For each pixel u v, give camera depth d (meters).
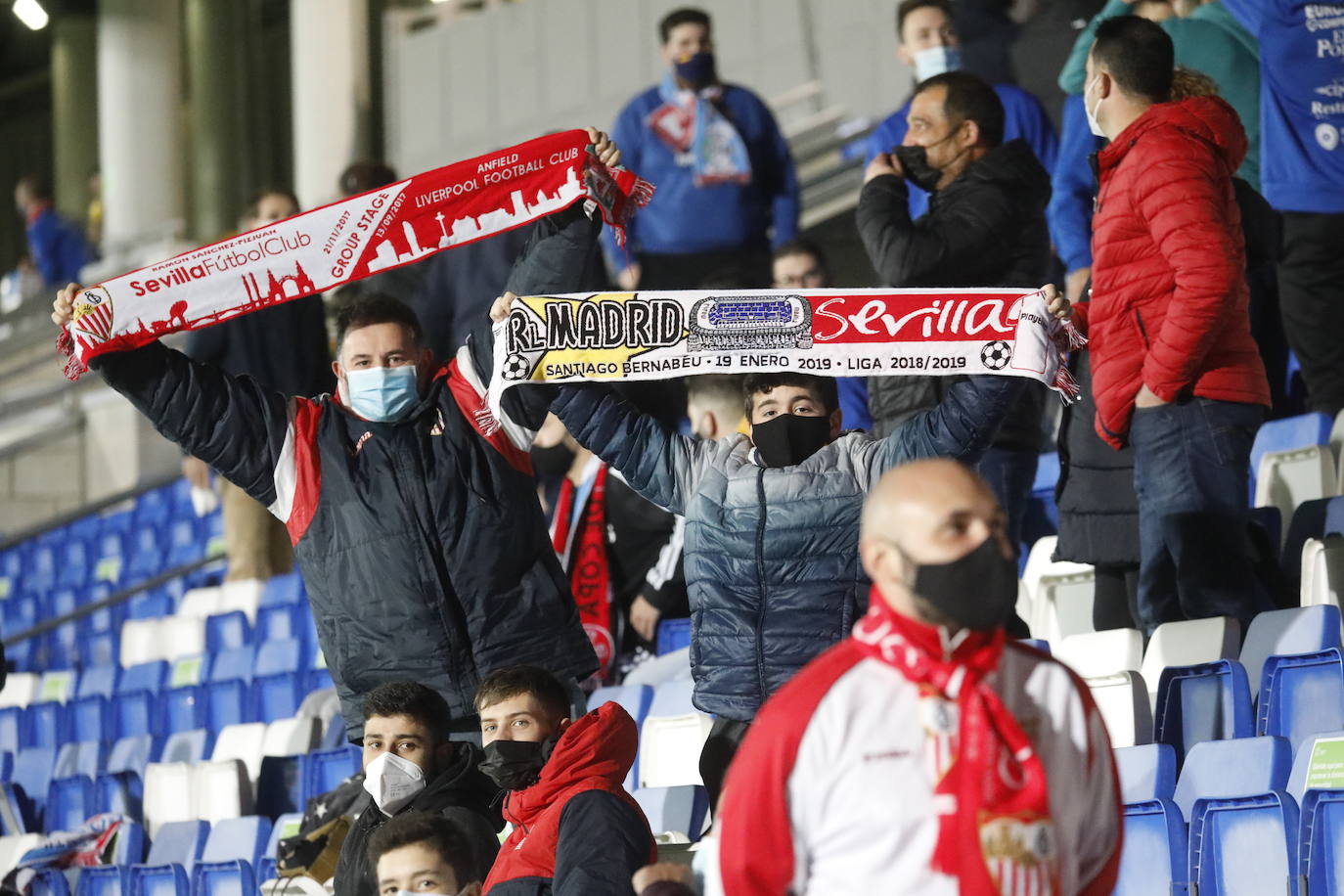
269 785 24.89
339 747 24.12
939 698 9.11
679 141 33.69
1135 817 15.46
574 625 17.11
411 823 13.31
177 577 46.06
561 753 14.10
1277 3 24.34
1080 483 20.59
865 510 9.55
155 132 73.75
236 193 76.31
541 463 28.17
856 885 9.05
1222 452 18.08
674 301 15.28
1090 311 18.70
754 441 14.82
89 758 30.45
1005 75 33.00
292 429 16.91
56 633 47.41
